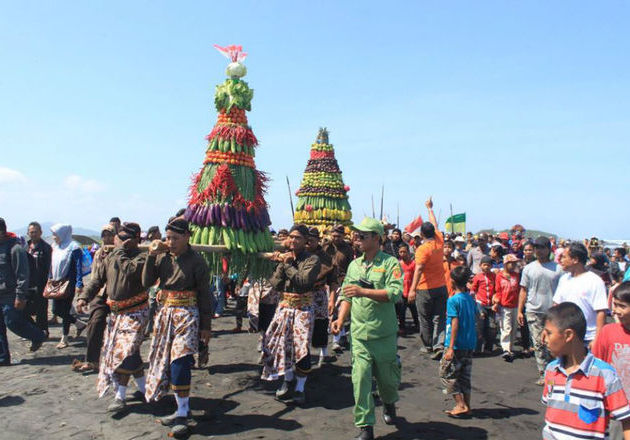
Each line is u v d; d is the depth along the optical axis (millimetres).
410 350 8523
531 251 8391
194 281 4996
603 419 2629
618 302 3385
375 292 4477
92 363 6664
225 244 6141
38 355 7688
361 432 4555
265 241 6672
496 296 8305
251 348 8188
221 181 6293
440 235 8227
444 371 5336
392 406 5047
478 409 5598
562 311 2754
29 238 9000
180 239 4926
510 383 6707
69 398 5594
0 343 7062
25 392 5805
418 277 7793
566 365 2785
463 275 5359
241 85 6688
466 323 5320
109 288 5336
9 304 7211
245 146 6621
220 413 5238
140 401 5496
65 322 8211
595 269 8781
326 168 14617
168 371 4926
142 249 5672
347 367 7227
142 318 5336
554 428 2746
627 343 3443
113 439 4516
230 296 14242
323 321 7188
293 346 5660
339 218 14242
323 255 7066
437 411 5523
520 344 9508
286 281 5812
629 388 3393
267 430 4809
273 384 6293
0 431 4688
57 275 8094
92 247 23516
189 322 4902
